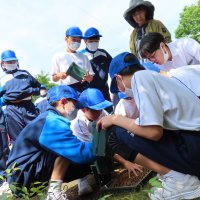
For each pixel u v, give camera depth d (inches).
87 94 133.8
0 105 188.1
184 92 91.5
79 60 194.9
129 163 126.2
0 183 168.7
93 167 119.6
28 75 193.8
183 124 89.0
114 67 99.4
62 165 115.8
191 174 90.4
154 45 124.1
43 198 108.3
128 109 140.9
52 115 117.7
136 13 171.2
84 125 139.1
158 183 74.5
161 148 90.0
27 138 118.2
